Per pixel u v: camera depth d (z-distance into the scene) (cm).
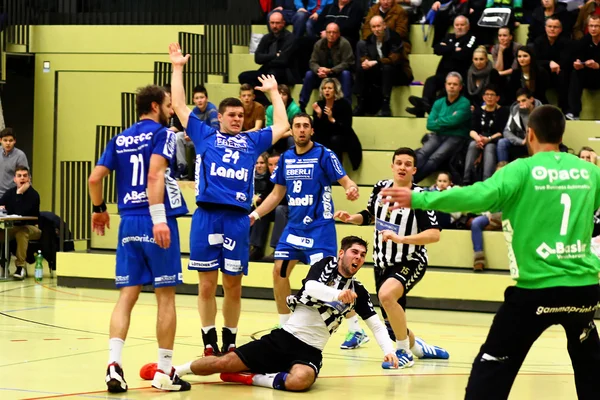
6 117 2084
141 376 805
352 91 1716
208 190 888
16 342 1009
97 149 1730
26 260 1742
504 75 1605
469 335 1155
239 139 898
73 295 1473
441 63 1683
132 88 2016
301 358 784
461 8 1752
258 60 1794
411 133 1664
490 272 1396
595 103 1652
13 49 2042
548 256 559
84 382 786
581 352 585
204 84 1831
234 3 1970
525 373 889
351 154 1605
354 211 1566
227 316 924
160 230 733
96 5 2094
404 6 1838
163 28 1997
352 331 1038
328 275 802
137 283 765
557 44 1628
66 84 2058
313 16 1836
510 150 1505
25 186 1669
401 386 807
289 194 1040
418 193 554
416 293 1402
